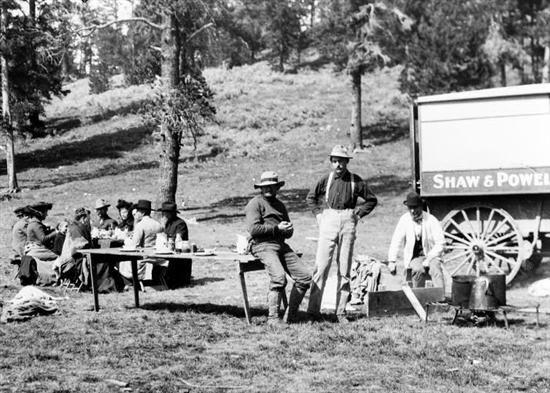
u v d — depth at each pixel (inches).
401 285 435.2
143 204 544.7
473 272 536.1
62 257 540.4
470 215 542.0
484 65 1572.3
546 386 277.3
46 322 395.9
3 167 1673.2
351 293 449.7
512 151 520.4
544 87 516.1
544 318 408.8
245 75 2461.9
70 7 985.5
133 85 2432.3
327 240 400.8
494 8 1587.1
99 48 1573.6
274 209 394.0
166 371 296.4
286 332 370.0
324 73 2460.6
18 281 564.7
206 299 487.8
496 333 367.6
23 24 1277.1
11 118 1378.0
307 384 278.8
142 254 417.4
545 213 526.0
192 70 1051.9
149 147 1780.3
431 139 538.6
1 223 991.0
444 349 333.1
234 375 291.3
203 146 1747.0
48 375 286.7
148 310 438.9
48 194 1321.4
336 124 1870.1
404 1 1615.4
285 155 1652.3
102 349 331.0
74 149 1791.3
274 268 388.5
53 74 1513.3
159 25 1010.1
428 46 1572.3
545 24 1688.0
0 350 329.4
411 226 439.8
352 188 401.4
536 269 584.7
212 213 1121.4
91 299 486.0
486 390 272.4
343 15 1636.3
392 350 331.3
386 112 1942.7
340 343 346.3
